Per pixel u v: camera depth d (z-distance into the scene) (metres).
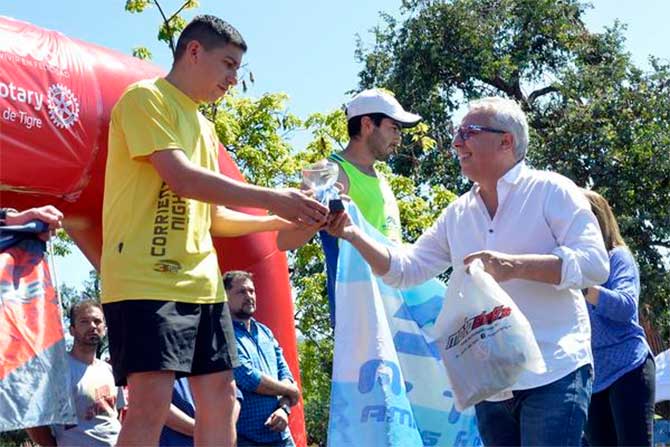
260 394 5.52
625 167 21.28
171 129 3.67
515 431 3.84
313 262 16.67
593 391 4.65
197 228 3.73
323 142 16.48
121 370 3.55
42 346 3.57
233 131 16.33
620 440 4.61
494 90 23.34
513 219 3.80
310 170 4.15
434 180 21.80
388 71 23.30
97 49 6.26
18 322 3.55
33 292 3.61
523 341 3.56
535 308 3.75
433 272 4.16
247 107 16.66
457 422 4.67
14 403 3.46
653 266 21.00
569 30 22.98
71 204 6.12
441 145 21.97
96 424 5.41
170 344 3.51
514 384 3.62
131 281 3.55
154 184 3.68
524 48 23.00
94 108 5.96
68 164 5.88
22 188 5.80
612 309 4.44
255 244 6.55
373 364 4.35
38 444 5.38
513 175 3.81
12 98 5.59
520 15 23.00
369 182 5.09
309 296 16.09
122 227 3.64
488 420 3.89
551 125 22.25
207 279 3.69
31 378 3.52
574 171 21.38
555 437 3.60
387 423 4.29
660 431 10.41
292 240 4.18
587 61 23.05
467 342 3.64
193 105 3.87
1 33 5.72
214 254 3.81
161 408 3.52
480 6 23.11
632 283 4.57
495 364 3.57
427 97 22.70
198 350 3.66
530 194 3.80
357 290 4.43
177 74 3.85
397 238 5.15
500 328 3.58
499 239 3.82
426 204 17.30
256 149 16.59
